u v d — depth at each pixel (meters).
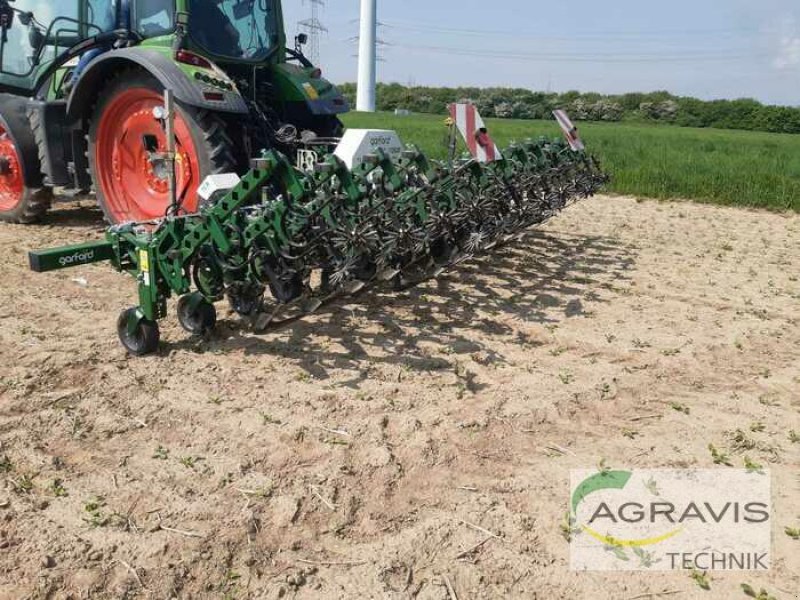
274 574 2.74
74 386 4.14
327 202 4.45
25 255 6.80
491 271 6.93
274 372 4.43
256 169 4.21
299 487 3.25
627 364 4.81
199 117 6.34
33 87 7.95
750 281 6.96
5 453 3.42
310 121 8.13
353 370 4.50
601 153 17.20
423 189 5.14
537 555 2.89
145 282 4.47
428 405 4.07
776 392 4.47
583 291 6.41
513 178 6.24
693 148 21.03
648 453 3.68
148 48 6.62
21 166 7.65
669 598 2.69
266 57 7.64
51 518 2.98
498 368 4.63
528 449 3.68
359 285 4.90
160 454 3.46
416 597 2.64
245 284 4.67
